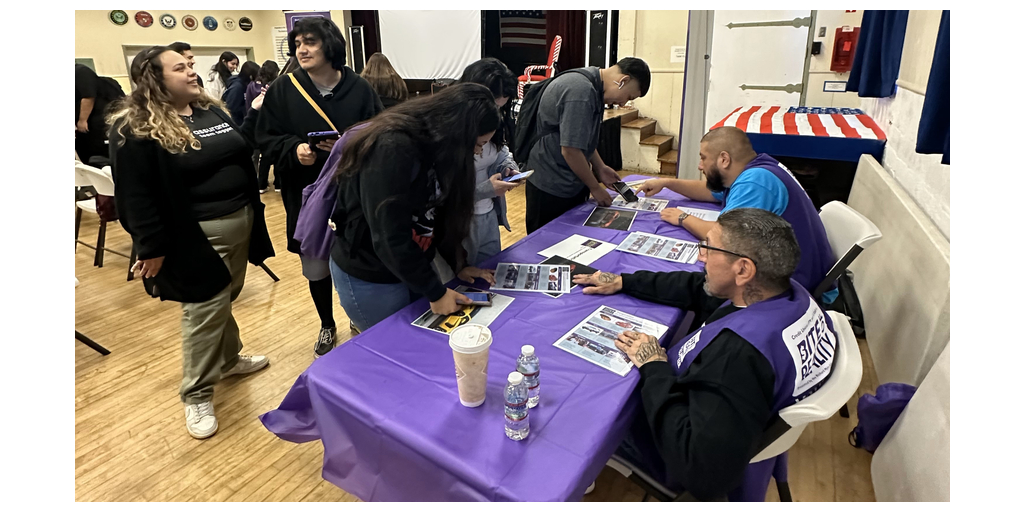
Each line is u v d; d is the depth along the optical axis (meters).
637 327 1.31
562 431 0.95
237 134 1.81
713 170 1.84
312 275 2.20
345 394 1.06
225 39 7.88
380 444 1.01
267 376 2.23
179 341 2.51
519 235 3.86
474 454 0.90
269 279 3.22
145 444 1.82
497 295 1.49
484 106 1.23
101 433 1.88
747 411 0.91
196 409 1.88
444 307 1.34
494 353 1.20
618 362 1.16
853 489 1.60
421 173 1.25
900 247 2.00
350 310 1.54
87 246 3.41
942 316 1.53
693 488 0.95
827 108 3.85
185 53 1.59
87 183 2.83
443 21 6.69
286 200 2.11
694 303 1.41
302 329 2.62
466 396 1.01
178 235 1.64
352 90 2.15
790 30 4.07
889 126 2.73
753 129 3.06
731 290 1.10
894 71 2.60
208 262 1.72
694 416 0.93
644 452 1.20
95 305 2.87
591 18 5.88
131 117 1.50
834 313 1.18
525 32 6.33
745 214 1.06
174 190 1.60
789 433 1.03
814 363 0.99
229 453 1.78
